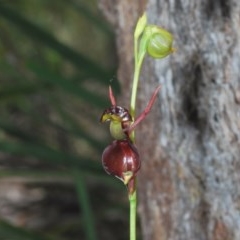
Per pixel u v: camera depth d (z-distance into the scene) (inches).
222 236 18.9
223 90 18.2
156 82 18.9
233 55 18.0
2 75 31.5
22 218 33.7
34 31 25.5
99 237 30.6
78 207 33.3
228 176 18.6
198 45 18.2
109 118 13.9
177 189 19.3
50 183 32.4
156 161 19.5
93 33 42.6
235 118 18.3
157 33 14.5
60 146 38.0
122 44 20.1
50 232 30.6
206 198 19.0
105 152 14.1
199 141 18.7
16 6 36.3
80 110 36.3
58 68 35.1
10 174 24.7
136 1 19.3
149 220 20.2
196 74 18.4
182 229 19.4
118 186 24.9
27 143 24.8
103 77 25.9
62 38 42.4
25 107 31.4
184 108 18.7
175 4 18.3
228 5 17.8
